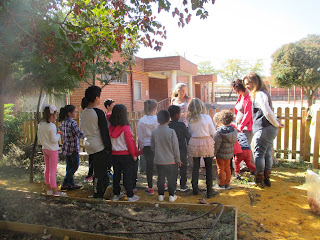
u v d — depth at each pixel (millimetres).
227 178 4820
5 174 5969
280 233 3236
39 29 3521
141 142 4777
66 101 11328
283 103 39000
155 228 3320
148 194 4719
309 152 6445
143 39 4156
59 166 6902
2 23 3219
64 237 3150
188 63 20672
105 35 4020
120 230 3275
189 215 3686
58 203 4113
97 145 4133
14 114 8906
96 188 4301
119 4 3873
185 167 4742
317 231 3275
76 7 3662
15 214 3705
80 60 3588
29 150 7746
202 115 4320
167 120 4172
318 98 42406
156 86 23406
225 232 3156
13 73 4688
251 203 4129
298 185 4953
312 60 16422
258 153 4711
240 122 5586
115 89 15547
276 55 17969
